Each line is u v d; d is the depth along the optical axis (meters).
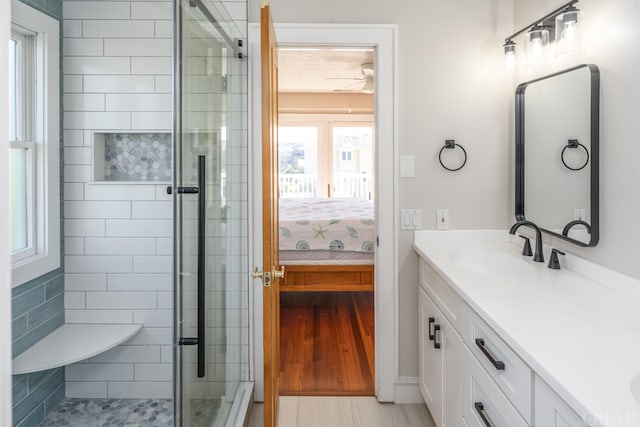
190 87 1.55
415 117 2.45
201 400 1.72
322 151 7.11
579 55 1.80
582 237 1.77
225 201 2.06
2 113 0.48
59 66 2.35
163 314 2.47
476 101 2.45
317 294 4.55
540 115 2.12
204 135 1.72
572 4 1.75
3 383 0.48
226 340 2.10
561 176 1.93
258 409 2.45
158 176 2.52
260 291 2.49
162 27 2.39
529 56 2.17
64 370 2.50
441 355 1.99
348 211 4.48
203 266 1.62
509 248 2.34
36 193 2.26
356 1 2.41
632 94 1.48
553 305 1.42
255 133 2.46
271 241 1.81
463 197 2.48
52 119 2.29
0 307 0.48
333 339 3.39
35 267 2.19
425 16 2.43
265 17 1.70
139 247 2.45
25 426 2.17
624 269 1.53
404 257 2.50
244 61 2.42
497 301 1.46
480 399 1.49
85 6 2.38
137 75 2.40
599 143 1.66
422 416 2.36
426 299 2.28
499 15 2.42
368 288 3.77
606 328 1.23
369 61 4.86
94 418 2.32
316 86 6.38
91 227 2.44
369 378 2.78
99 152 2.47
